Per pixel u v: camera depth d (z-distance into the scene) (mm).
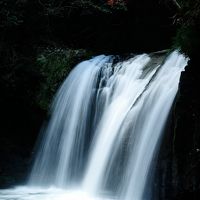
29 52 11852
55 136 11102
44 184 10859
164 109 8344
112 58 11688
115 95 10430
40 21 12305
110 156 9367
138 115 9016
